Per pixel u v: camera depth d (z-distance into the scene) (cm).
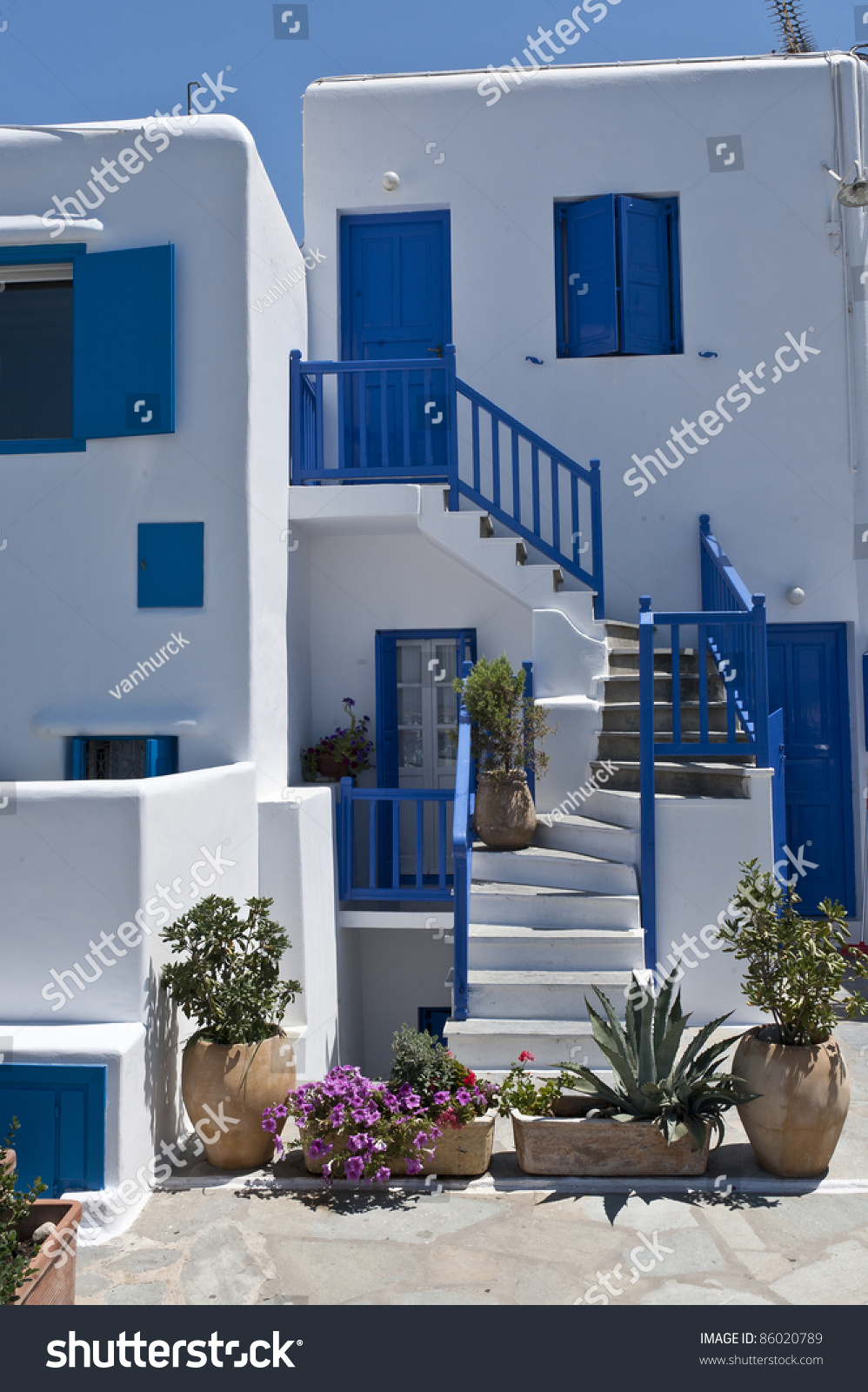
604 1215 408
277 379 695
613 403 839
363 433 743
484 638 816
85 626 622
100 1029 425
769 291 831
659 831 596
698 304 836
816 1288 354
